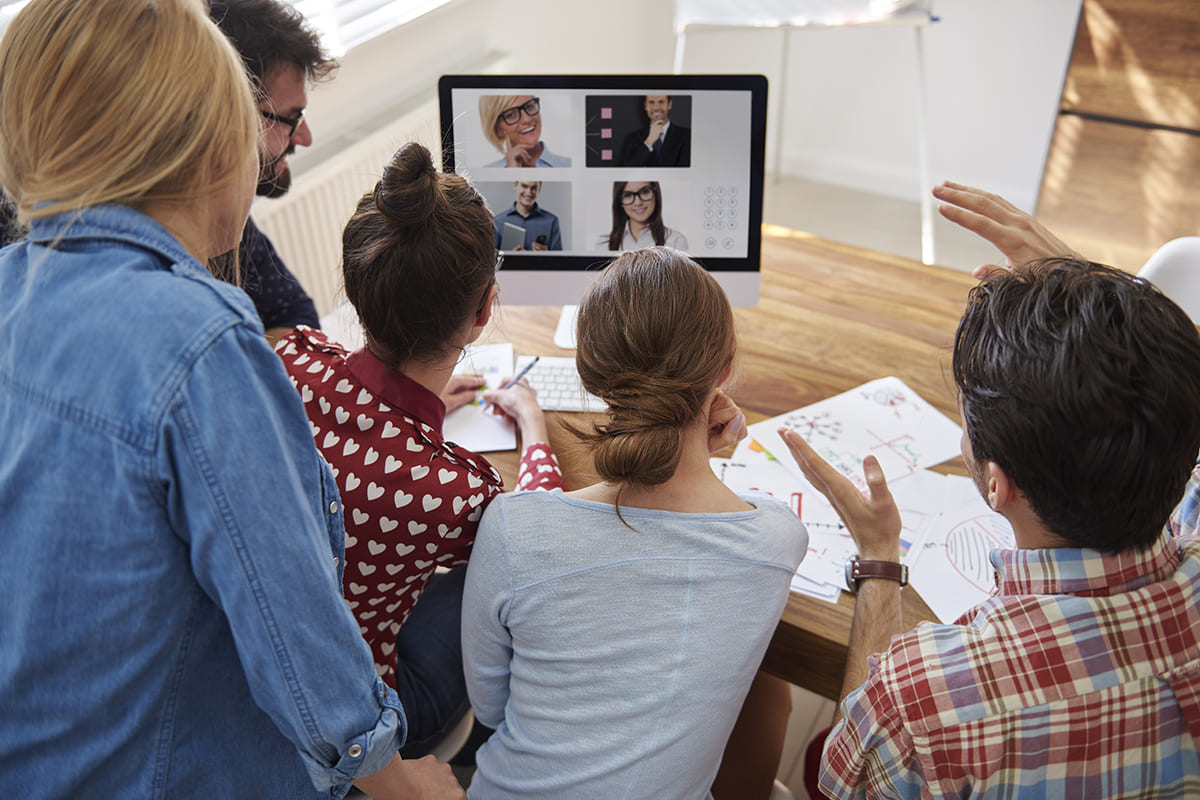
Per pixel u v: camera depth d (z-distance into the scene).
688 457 0.87
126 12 0.61
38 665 0.70
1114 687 0.70
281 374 0.69
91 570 0.67
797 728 1.72
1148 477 0.66
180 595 0.71
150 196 0.66
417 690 1.19
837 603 1.07
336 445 0.96
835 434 1.31
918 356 1.48
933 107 3.51
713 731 0.87
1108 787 0.72
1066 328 0.67
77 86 0.61
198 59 0.63
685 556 0.84
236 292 0.68
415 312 0.93
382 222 0.91
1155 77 2.35
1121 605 0.70
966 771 0.72
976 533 1.14
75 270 0.65
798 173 3.93
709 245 1.46
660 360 0.83
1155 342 0.65
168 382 0.62
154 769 0.77
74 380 0.64
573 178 1.42
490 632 0.92
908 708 0.73
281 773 0.86
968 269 3.27
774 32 3.62
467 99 1.38
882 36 3.46
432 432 0.99
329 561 0.76
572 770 0.86
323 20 2.12
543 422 1.31
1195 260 1.45
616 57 3.40
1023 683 0.71
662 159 1.41
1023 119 3.34
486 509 0.92
